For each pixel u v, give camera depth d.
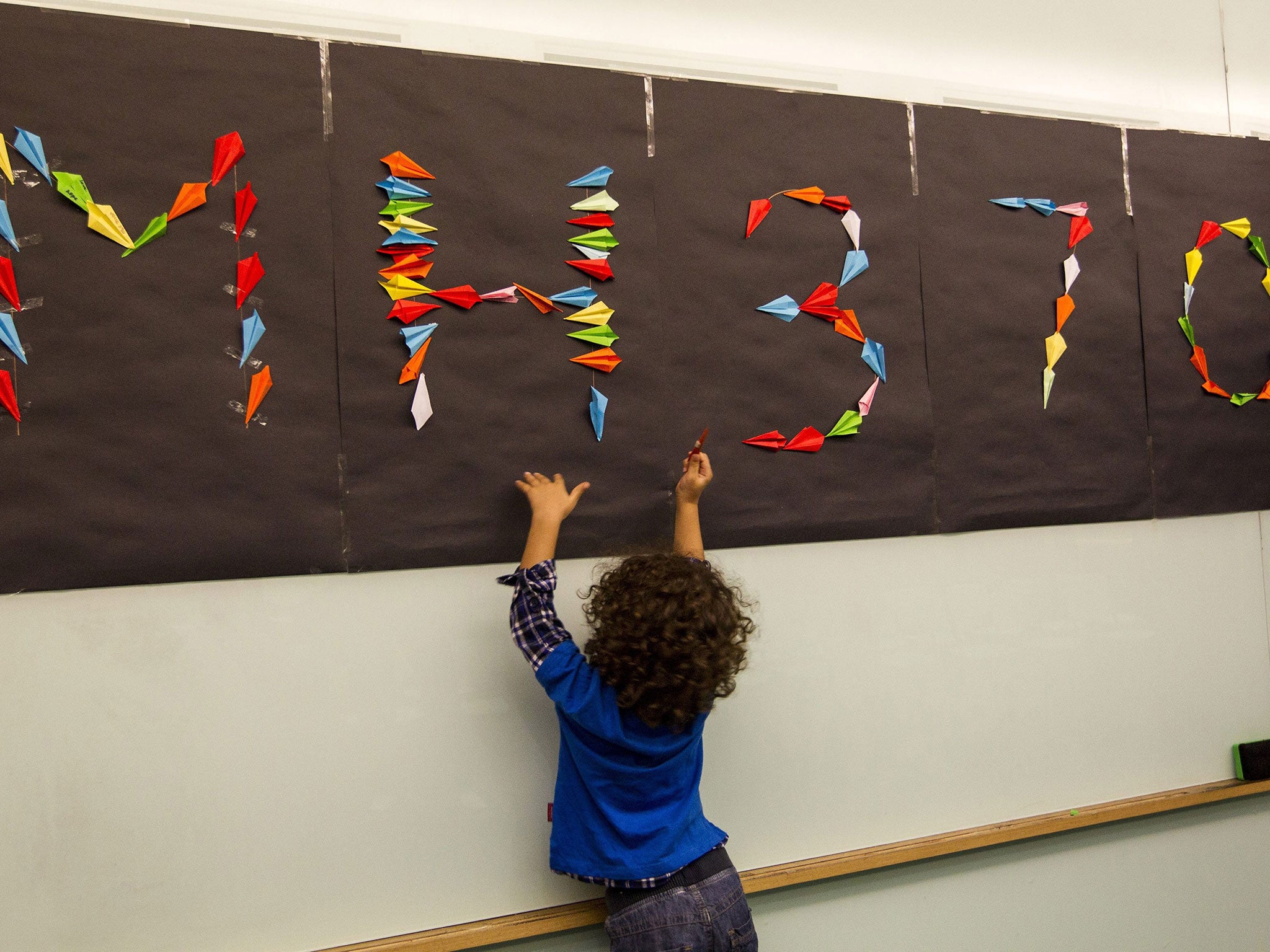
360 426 1.17
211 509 1.11
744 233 1.34
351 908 1.15
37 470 1.06
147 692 1.09
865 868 1.33
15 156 1.07
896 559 1.41
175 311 1.11
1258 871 1.60
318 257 1.16
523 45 1.29
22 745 1.05
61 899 1.06
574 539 1.24
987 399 1.46
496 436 1.22
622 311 1.28
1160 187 1.59
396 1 1.24
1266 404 1.64
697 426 1.30
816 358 1.37
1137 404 1.54
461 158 1.22
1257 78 1.72
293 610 1.15
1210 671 1.59
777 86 1.41
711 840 1.12
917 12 1.50
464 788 1.20
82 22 1.09
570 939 1.23
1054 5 1.59
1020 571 1.48
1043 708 1.48
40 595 1.06
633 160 1.29
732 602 1.07
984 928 1.43
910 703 1.41
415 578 1.19
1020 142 1.51
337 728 1.15
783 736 1.34
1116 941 1.50
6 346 1.06
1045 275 1.50
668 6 1.37
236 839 1.11
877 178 1.42
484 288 1.22
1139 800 1.51
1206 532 1.60
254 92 1.15
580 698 1.04
